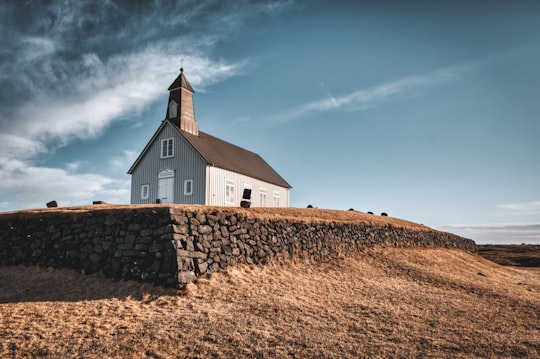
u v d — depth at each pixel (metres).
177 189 31.92
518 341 11.60
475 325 13.12
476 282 22.09
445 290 18.84
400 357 10.08
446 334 11.98
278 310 13.20
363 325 12.44
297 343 10.64
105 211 16.91
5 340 10.25
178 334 10.84
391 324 12.69
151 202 33.03
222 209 19.12
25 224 18.17
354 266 21.62
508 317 14.51
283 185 43.16
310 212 28.50
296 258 20.50
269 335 11.05
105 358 9.45
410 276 21.23
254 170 38.84
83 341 10.30
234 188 34.34
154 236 15.41
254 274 17.11
